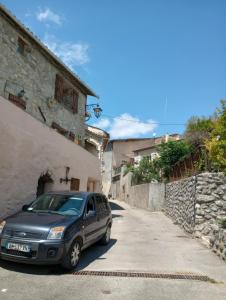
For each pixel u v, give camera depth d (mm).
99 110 21156
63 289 5387
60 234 6246
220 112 8672
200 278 6531
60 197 8062
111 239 10688
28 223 6426
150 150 38438
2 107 9266
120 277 6293
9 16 12367
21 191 10555
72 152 15664
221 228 9047
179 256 8508
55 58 15750
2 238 6246
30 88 14359
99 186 22203
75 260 6652
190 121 23250
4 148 9492
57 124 16688
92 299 5012
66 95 18859
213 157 8945
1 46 12430
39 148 11797
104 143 30484
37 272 6238
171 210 18234
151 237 11461
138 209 25266
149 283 6012
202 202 12133
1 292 5070
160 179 24531
